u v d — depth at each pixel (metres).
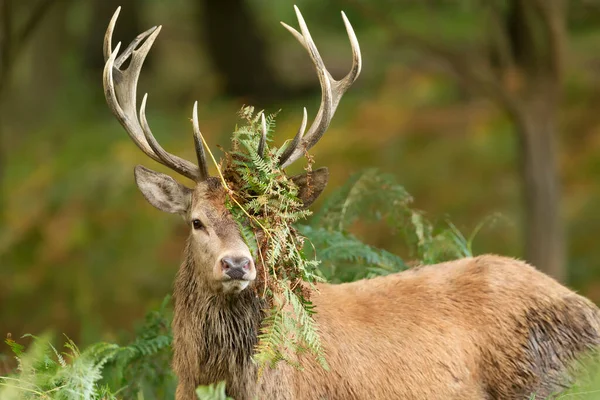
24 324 16.30
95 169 21.59
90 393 6.40
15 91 27.53
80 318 15.80
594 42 25.09
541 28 14.30
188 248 7.25
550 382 7.62
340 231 9.23
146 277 17.95
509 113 14.52
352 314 7.51
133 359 8.25
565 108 22.73
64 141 25.27
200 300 7.09
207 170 7.14
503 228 18.55
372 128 23.77
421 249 9.05
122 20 30.73
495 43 14.90
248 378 7.01
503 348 7.61
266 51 28.56
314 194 7.28
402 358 7.41
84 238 19.23
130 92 7.63
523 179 14.73
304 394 7.14
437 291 7.80
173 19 37.72
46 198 21.16
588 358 7.70
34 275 18.08
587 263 17.36
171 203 7.44
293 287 6.86
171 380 8.47
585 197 19.56
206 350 7.09
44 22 28.30
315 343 6.71
